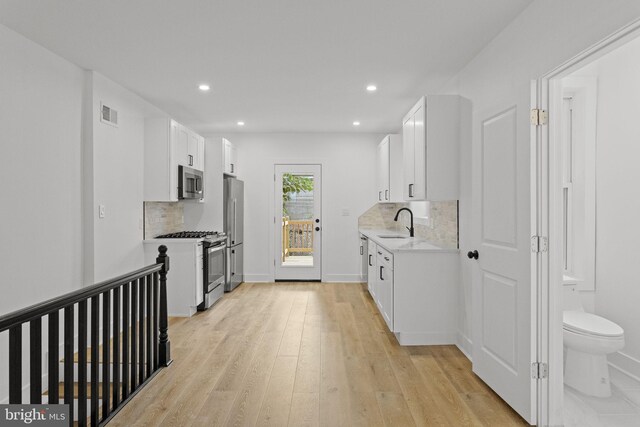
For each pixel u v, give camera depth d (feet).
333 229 21.24
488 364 8.86
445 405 8.12
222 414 7.72
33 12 7.79
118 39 9.10
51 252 9.65
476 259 9.39
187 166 15.90
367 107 15.53
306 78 12.01
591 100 10.57
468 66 10.72
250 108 15.69
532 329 7.30
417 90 13.29
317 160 21.12
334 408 7.97
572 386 9.11
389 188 17.54
